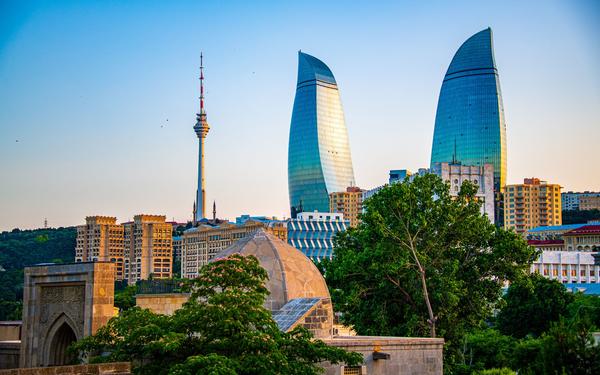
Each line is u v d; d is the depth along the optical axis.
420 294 84.62
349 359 47.97
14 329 81.75
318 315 55.44
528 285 91.06
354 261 86.06
